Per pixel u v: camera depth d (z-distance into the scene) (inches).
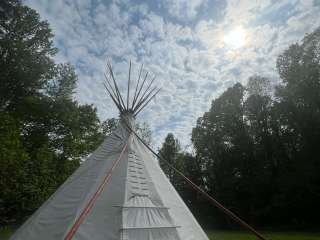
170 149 1625.2
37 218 221.5
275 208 1091.9
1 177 650.8
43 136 852.0
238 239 671.8
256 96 1309.1
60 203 226.8
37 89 892.0
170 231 207.9
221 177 1316.4
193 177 1429.6
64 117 863.7
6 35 818.2
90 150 980.6
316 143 1035.9
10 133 623.2
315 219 1031.0
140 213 209.2
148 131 1274.6
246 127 1360.7
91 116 996.6
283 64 1208.2
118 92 356.2
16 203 784.9
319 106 1080.8
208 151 1438.2
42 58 872.3
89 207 165.9
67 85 924.6
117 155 265.7
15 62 807.1
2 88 810.2
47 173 820.0
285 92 1178.0
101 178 237.3
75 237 184.5
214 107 1455.5
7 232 692.1
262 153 1224.8
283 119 1178.6
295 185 1031.0
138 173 246.2
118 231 192.4
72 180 257.3
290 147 1167.0
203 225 1307.8
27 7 844.6
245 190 1199.6
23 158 632.4
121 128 319.9
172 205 237.6
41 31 866.1
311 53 1144.2
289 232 899.4
